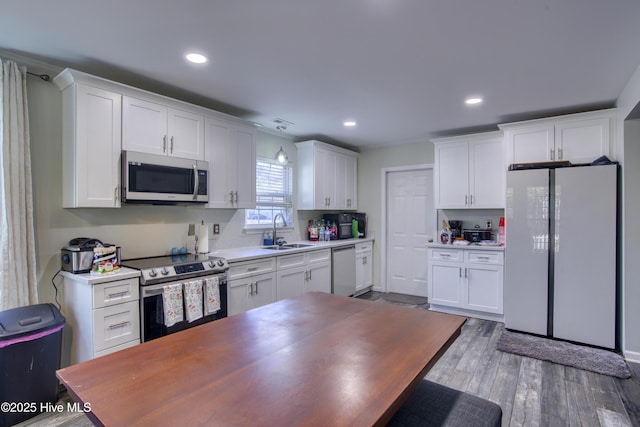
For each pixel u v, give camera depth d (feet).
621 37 6.48
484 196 13.15
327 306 6.00
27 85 7.62
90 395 3.10
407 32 6.33
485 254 12.64
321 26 6.13
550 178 10.74
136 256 9.47
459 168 13.66
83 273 7.61
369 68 7.90
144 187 8.43
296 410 2.87
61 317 7.22
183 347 4.21
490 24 6.06
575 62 7.60
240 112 11.28
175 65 7.75
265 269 11.00
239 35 6.45
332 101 10.20
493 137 12.98
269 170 13.88
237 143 11.03
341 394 3.13
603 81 8.68
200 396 3.09
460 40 6.63
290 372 3.55
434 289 13.79
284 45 6.83
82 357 7.39
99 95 7.86
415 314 5.53
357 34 6.40
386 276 17.02
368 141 16.03
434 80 8.61
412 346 4.23
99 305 7.13
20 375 6.57
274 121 12.41
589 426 6.50
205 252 10.68
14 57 7.30
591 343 10.19
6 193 7.02
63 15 5.78
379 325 5.00
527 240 11.11
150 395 3.10
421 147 15.87
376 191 17.20
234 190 10.91
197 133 9.82
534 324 11.05
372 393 3.15
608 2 5.40
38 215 7.81
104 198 7.93
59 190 8.11
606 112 10.30
